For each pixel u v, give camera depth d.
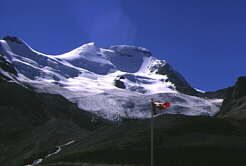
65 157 138.75
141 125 170.00
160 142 134.62
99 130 185.38
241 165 111.69
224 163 113.38
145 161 120.38
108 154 129.00
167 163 117.62
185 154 120.19
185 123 152.75
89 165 121.69
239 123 167.00
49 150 172.75
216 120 157.25
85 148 152.25
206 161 115.19
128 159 123.31
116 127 181.38
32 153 175.00
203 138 135.25
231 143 126.81
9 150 191.62
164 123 161.50
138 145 133.12
